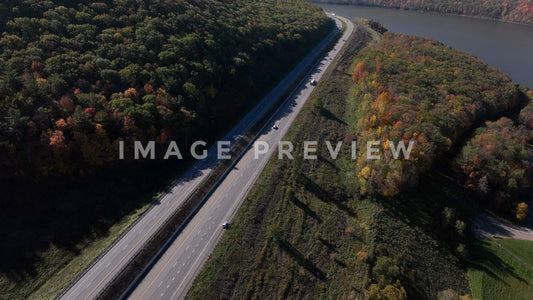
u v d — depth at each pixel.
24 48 87.81
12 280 62.22
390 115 101.62
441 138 92.94
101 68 92.94
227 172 93.12
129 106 86.19
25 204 72.00
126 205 79.81
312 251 75.50
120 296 62.72
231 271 68.81
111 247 69.75
